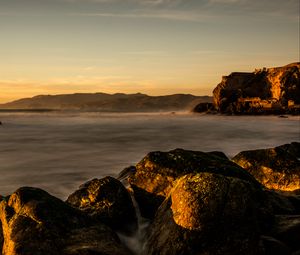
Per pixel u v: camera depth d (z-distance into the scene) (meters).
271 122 76.75
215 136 45.44
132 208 10.52
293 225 8.75
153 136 46.41
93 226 8.41
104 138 44.44
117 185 10.62
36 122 84.69
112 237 8.24
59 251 7.44
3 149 33.78
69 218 8.33
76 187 17.50
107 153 30.42
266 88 124.75
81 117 120.31
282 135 46.34
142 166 11.65
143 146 35.66
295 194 12.69
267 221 8.90
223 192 7.81
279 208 10.23
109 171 21.66
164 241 7.88
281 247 7.96
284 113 105.75
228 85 129.50
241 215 7.64
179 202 8.07
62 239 7.73
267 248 7.91
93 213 9.99
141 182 11.38
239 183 8.05
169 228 8.02
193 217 7.61
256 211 8.36
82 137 46.03
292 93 115.38
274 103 110.88
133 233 9.88
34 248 7.41
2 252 8.08
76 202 10.51
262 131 52.78
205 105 138.00
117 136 46.97
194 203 7.73
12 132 54.59
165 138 43.41
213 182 7.98
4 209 8.91
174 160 11.53
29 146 36.31
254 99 117.06
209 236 7.50
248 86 127.56
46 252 7.37
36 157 28.05
